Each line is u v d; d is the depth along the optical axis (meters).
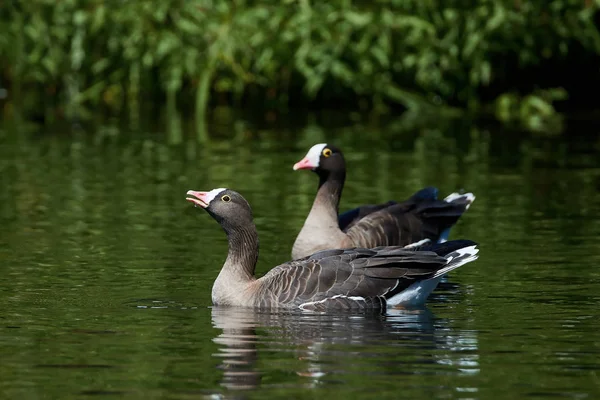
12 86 31.97
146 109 30.84
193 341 10.87
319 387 9.41
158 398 9.17
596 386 9.45
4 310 12.09
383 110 30.77
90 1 29.64
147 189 19.73
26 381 9.60
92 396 9.23
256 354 10.40
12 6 30.28
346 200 18.78
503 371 9.87
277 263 14.84
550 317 11.84
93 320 11.70
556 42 29.23
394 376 9.72
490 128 27.59
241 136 26.16
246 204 12.88
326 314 12.11
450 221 16.30
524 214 17.78
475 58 29.08
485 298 12.77
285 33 28.38
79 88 31.16
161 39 29.39
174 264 14.49
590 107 31.33
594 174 21.30
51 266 14.28
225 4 29.22
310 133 26.66
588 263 14.46
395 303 12.44
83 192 19.45
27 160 22.69
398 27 28.80
